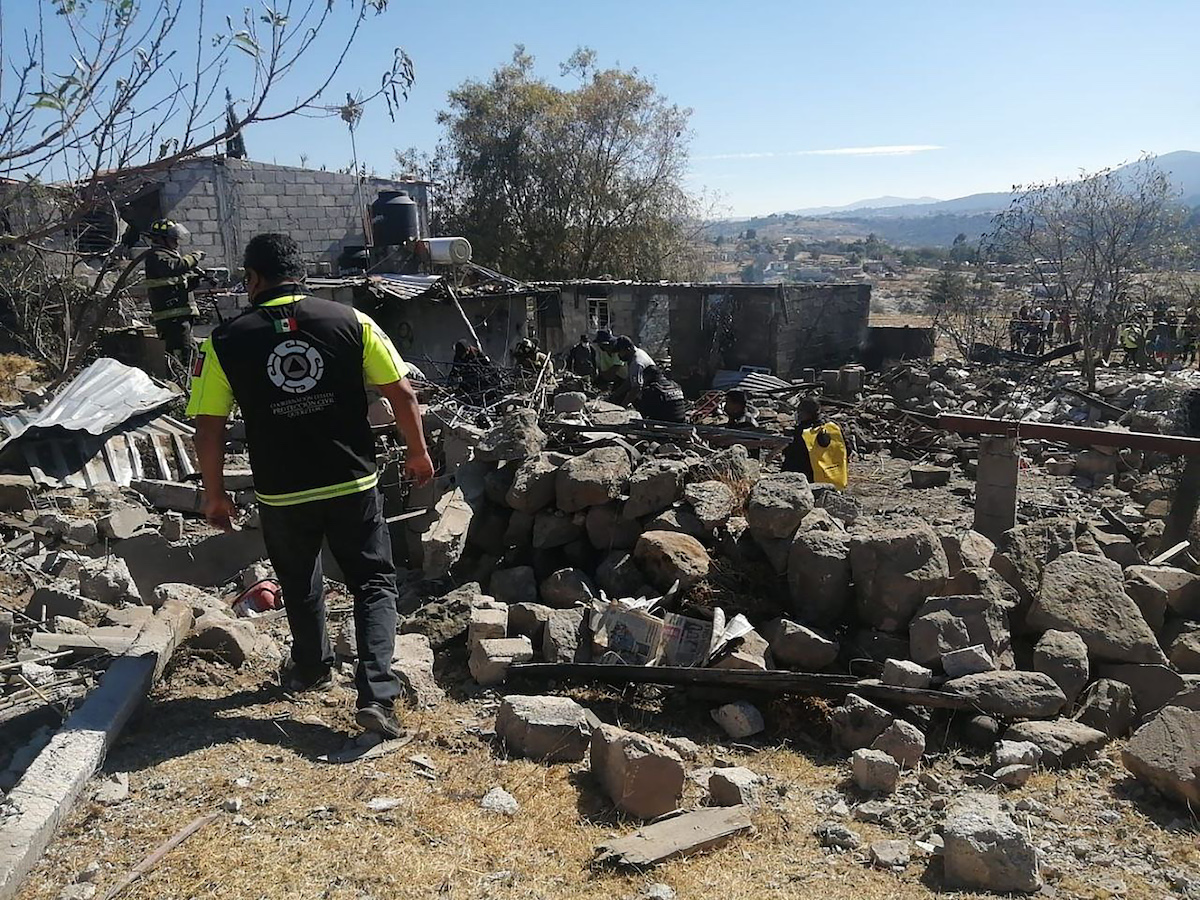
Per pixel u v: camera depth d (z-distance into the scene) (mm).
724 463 6352
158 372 13039
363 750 3836
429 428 9812
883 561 4988
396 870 3010
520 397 13102
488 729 4141
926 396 18469
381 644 3941
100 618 5141
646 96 35344
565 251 36250
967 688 4266
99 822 3207
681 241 38188
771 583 5332
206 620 4820
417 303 20500
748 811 3518
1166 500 9898
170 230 11531
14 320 14633
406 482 7477
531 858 3164
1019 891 3096
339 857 3062
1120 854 3365
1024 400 17125
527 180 35844
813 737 4359
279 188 24984
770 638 4992
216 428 3816
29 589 6020
